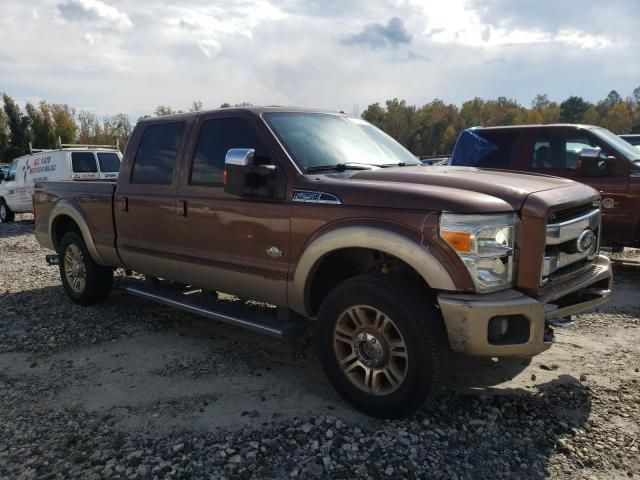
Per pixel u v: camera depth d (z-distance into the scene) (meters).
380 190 3.47
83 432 3.38
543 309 3.22
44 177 15.28
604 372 4.22
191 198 4.60
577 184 3.99
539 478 2.90
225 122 4.53
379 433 3.31
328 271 4.02
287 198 3.90
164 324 5.53
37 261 9.38
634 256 8.86
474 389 3.91
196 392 3.95
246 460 3.04
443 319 3.29
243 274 4.23
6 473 2.96
